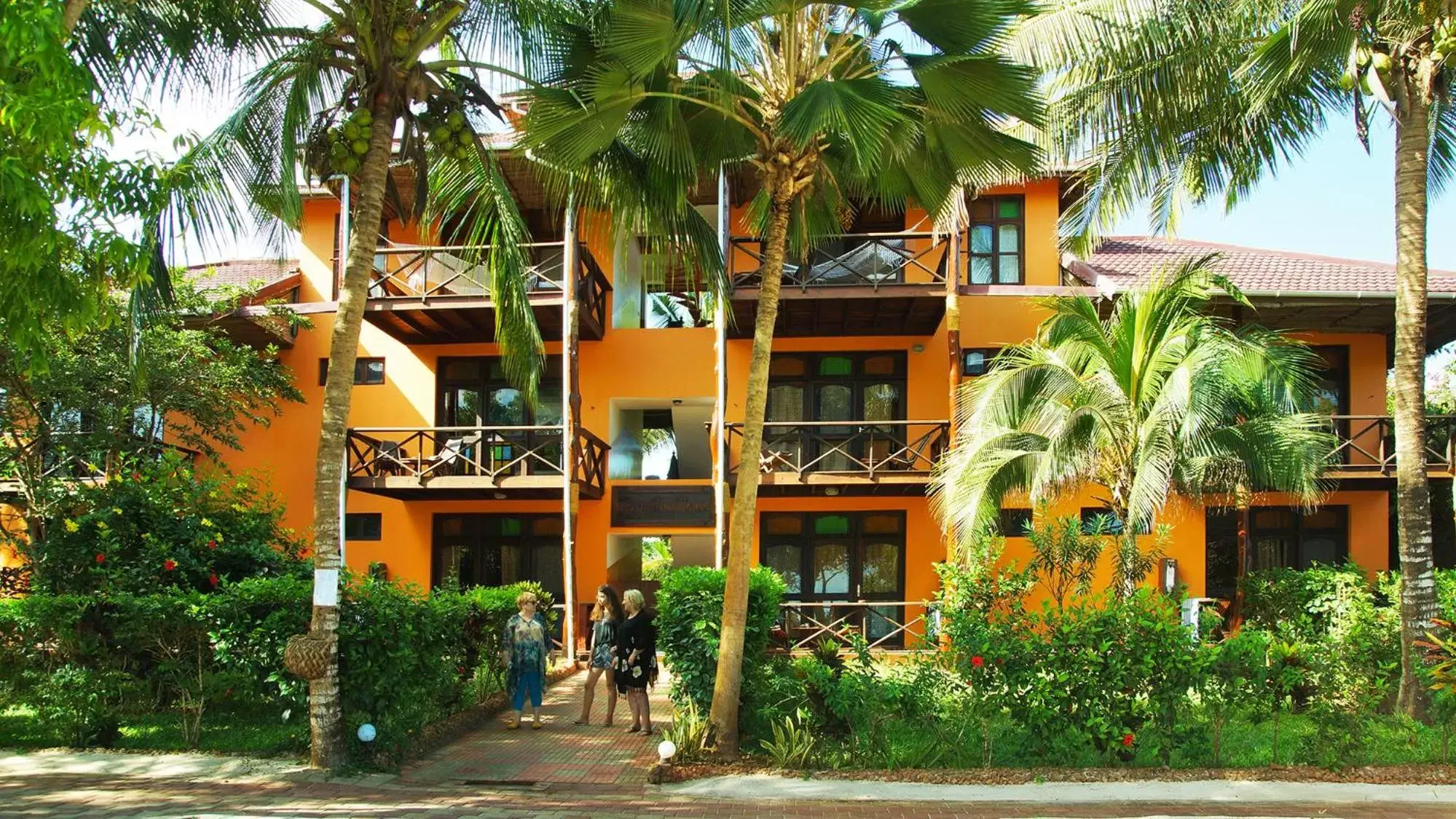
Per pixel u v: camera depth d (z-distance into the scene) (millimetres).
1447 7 9758
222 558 11141
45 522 12625
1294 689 8500
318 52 8477
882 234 15539
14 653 8961
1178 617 8742
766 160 8875
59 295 6137
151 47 8570
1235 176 12297
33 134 5398
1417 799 7441
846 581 17516
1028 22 10852
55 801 6973
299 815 6664
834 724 8547
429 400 18109
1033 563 12719
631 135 9227
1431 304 14922
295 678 8516
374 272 16375
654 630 10250
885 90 7816
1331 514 17328
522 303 9648
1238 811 7129
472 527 18188
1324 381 17125
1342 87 10227
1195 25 10570
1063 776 7895
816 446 17594
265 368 16984
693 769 8133
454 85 9188
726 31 7484
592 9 8508
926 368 17500
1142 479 11148
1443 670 8766
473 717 10586
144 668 9305
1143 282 15305
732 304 15906
